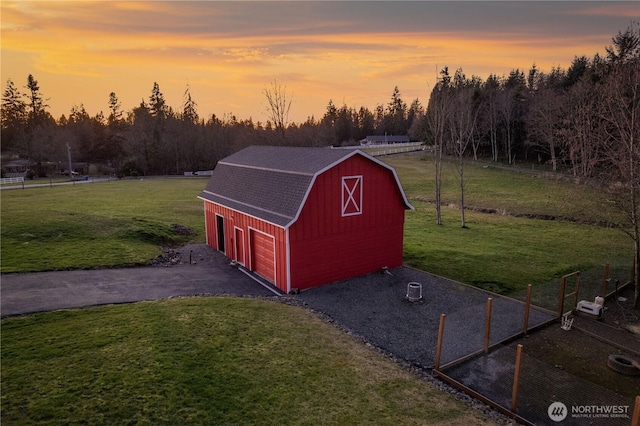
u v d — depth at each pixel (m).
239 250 19.77
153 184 50.84
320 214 16.31
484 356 10.96
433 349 11.41
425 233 26.78
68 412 7.56
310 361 10.11
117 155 83.38
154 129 72.00
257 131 78.50
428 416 8.27
